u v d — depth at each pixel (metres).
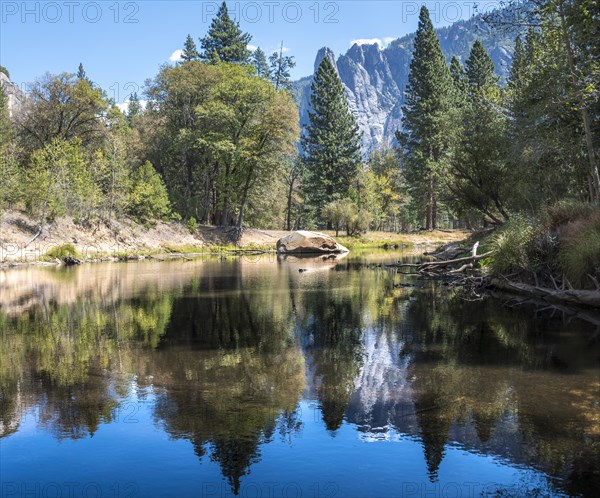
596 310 11.58
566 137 20.42
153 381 6.31
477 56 59.19
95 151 40.81
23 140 43.06
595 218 12.87
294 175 68.38
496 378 6.28
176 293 15.58
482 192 27.31
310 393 5.80
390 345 8.33
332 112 64.44
